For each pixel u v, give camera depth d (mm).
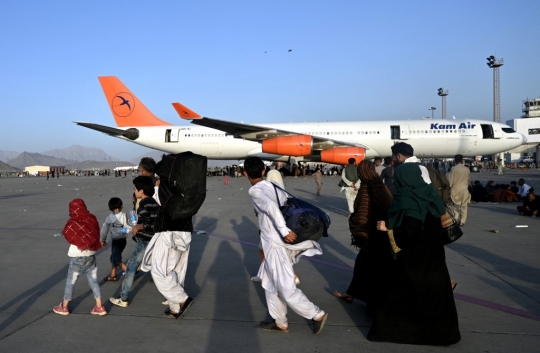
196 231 9852
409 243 3836
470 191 16750
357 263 4871
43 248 8180
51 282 5805
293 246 4086
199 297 5176
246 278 6039
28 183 42781
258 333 4059
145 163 5805
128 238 9297
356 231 4574
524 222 11055
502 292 5215
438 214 3891
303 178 38500
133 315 4566
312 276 6129
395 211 3875
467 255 7223
